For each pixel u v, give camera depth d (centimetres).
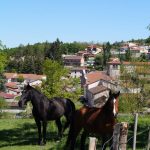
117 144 966
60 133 1812
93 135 1609
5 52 5541
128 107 4175
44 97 1722
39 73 16312
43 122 1711
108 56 18150
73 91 4509
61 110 1766
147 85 4244
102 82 9994
